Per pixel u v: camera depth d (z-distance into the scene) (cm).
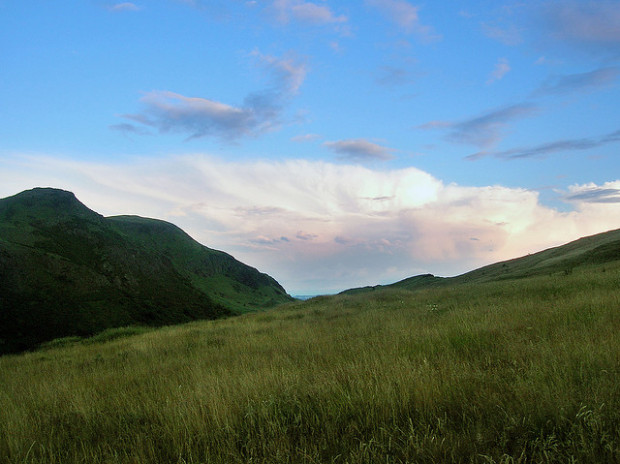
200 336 1590
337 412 391
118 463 341
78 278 6141
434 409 369
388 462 279
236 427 394
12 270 5288
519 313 929
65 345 2370
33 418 507
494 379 433
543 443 282
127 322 5884
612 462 256
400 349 668
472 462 265
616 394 350
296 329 1412
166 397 522
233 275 14350
